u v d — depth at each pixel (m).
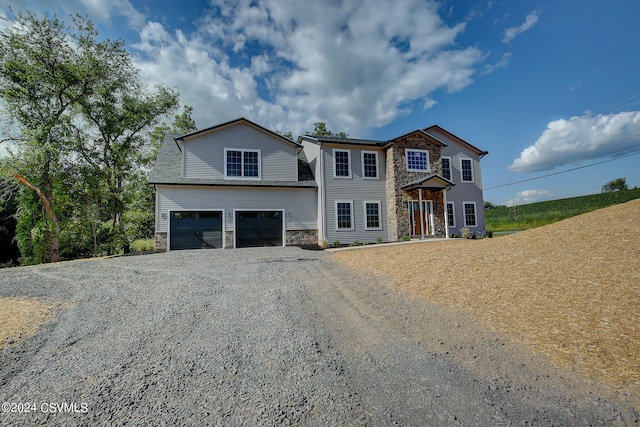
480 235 18.58
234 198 15.08
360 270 7.71
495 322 3.95
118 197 17.66
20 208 15.45
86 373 3.01
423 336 3.77
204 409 2.42
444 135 19.27
